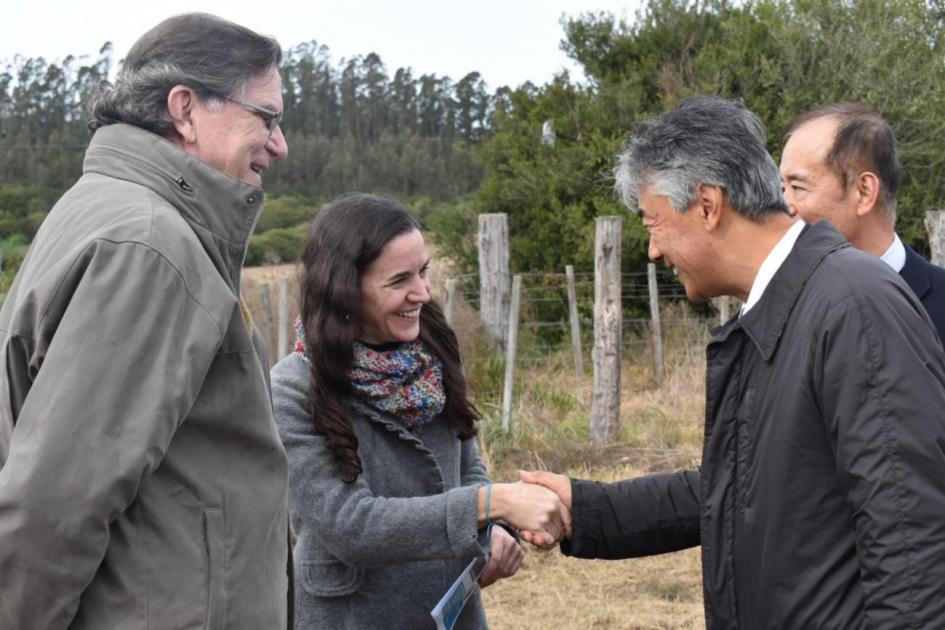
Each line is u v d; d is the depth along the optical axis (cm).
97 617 177
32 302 177
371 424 249
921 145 1345
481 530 247
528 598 523
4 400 181
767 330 200
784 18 1409
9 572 166
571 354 1184
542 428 825
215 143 201
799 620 191
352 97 4541
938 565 172
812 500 190
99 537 169
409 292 246
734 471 206
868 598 178
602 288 813
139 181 193
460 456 279
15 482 165
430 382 253
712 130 209
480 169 3900
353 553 235
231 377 191
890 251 285
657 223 219
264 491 196
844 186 281
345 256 241
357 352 246
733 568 205
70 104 4209
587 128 1379
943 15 1506
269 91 206
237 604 188
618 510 262
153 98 197
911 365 180
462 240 1444
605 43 1463
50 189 3678
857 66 1366
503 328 1014
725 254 213
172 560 181
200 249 186
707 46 1396
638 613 498
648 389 1062
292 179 3966
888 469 176
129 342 172
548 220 1346
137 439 170
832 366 184
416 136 4225
